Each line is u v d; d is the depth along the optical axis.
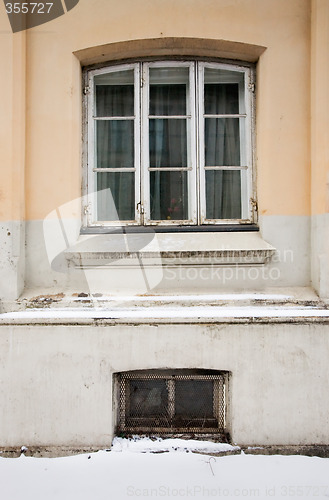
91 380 2.81
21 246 3.03
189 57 3.28
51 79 3.10
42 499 2.37
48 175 3.08
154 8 3.05
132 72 3.33
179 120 3.33
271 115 3.08
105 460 2.70
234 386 2.81
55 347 2.81
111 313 2.86
